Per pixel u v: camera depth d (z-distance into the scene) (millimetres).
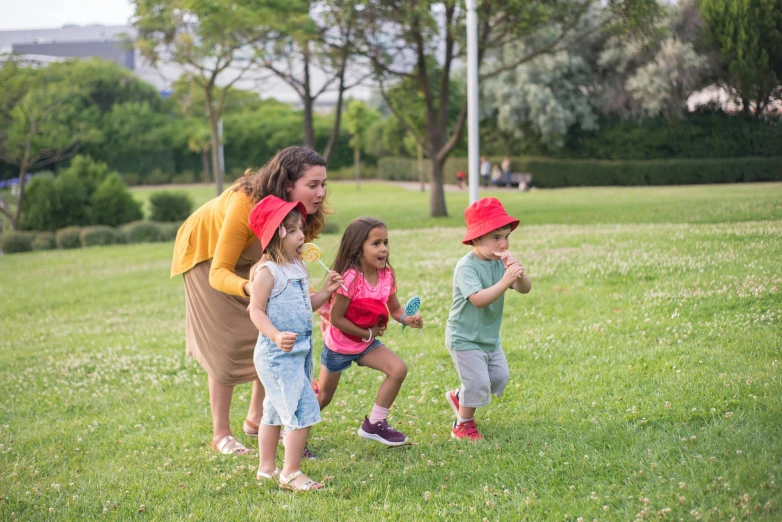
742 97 15469
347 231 4418
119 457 4926
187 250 4902
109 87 46094
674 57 17109
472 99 13578
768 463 3480
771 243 8430
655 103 20969
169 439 5176
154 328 9344
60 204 24031
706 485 3371
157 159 47406
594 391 5000
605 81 28562
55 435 5535
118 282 13641
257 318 3992
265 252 4066
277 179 4215
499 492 3670
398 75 21891
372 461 4344
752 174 17328
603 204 19891
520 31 19438
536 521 3361
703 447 3803
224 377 4824
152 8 21703
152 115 47125
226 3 20156
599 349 5926
